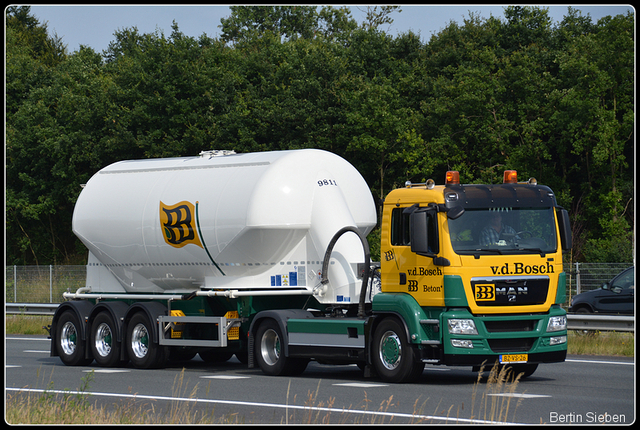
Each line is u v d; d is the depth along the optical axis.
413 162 68.69
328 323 23.27
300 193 25.89
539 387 20.83
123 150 76.44
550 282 21.59
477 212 21.31
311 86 72.12
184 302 28.28
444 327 20.83
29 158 87.44
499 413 16.48
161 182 29.19
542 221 21.84
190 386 22.25
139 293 30.61
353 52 82.56
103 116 79.75
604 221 64.06
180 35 80.75
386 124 66.62
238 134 73.06
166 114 77.12
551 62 76.56
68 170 82.12
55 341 30.75
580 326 33.72
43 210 83.88
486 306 20.89
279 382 22.83
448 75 80.50
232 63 83.06
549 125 67.88
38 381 24.50
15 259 87.88
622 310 37.91
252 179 26.20
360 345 22.52
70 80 89.56
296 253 26.11
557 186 68.25
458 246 20.94
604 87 64.94
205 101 76.94
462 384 21.61
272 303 26.80
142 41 82.56
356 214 27.00
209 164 28.17
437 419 15.67
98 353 29.50
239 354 30.08
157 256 28.91
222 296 27.22
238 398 19.62
